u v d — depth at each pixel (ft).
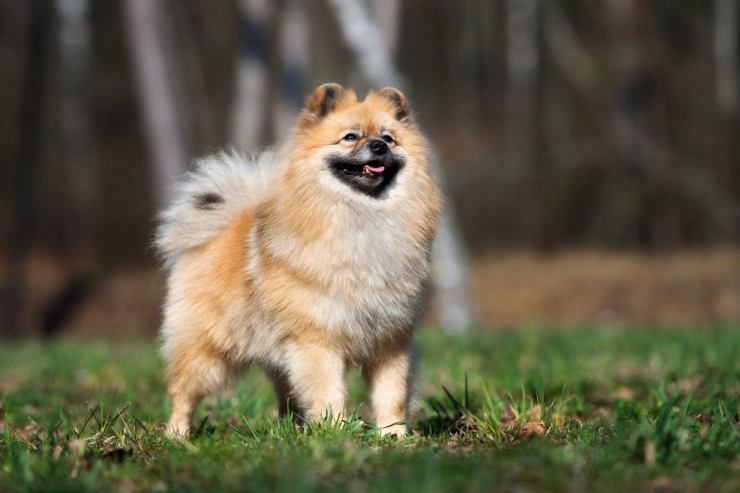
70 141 86.43
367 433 18.57
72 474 16.28
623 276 74.79
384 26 65.46
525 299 72.90
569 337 38.86
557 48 98.07
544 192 94.43
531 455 15.92
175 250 23.25
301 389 20.07
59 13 85.35
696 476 14.79
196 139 96.17
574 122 97.04
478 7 107.96
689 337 36.27
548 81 100.63
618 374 28.25
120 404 25.99
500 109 109.19
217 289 22.00
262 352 21.48
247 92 69.00
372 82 56.70
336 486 14.01
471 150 103.40
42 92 88.69
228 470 15.62
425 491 13.64
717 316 65.77
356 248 19.62
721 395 23.02
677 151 94.68
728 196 91.04
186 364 22.47
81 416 23.39
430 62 111.04
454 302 59.47
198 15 100.32
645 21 91.45
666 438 16.33
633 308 69.15
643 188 90.74
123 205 92.99
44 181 89.92
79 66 83.66
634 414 19.89
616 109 91.40
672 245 90.12
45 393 27.55
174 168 69.67
